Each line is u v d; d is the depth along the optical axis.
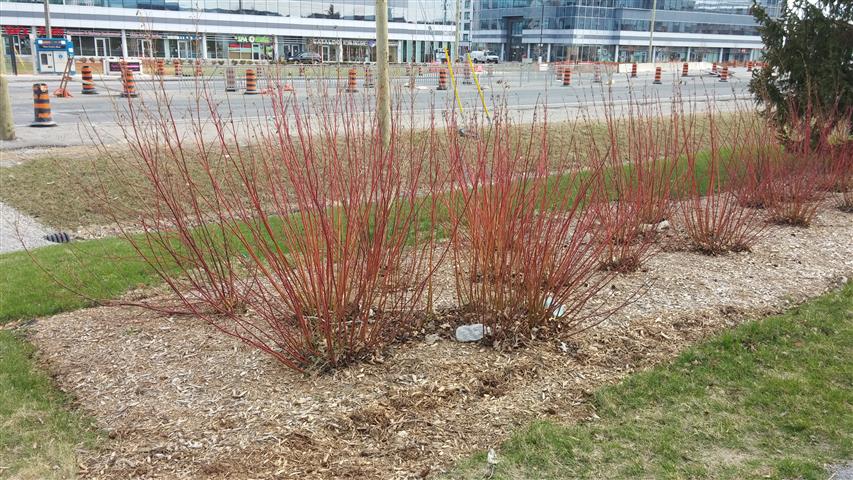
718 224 7.30
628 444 3.37
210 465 3.18
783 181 7.96
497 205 4.49
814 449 3.33
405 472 3.12
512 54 76.62
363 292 4.17
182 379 4.04
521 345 4.43
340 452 3.27
